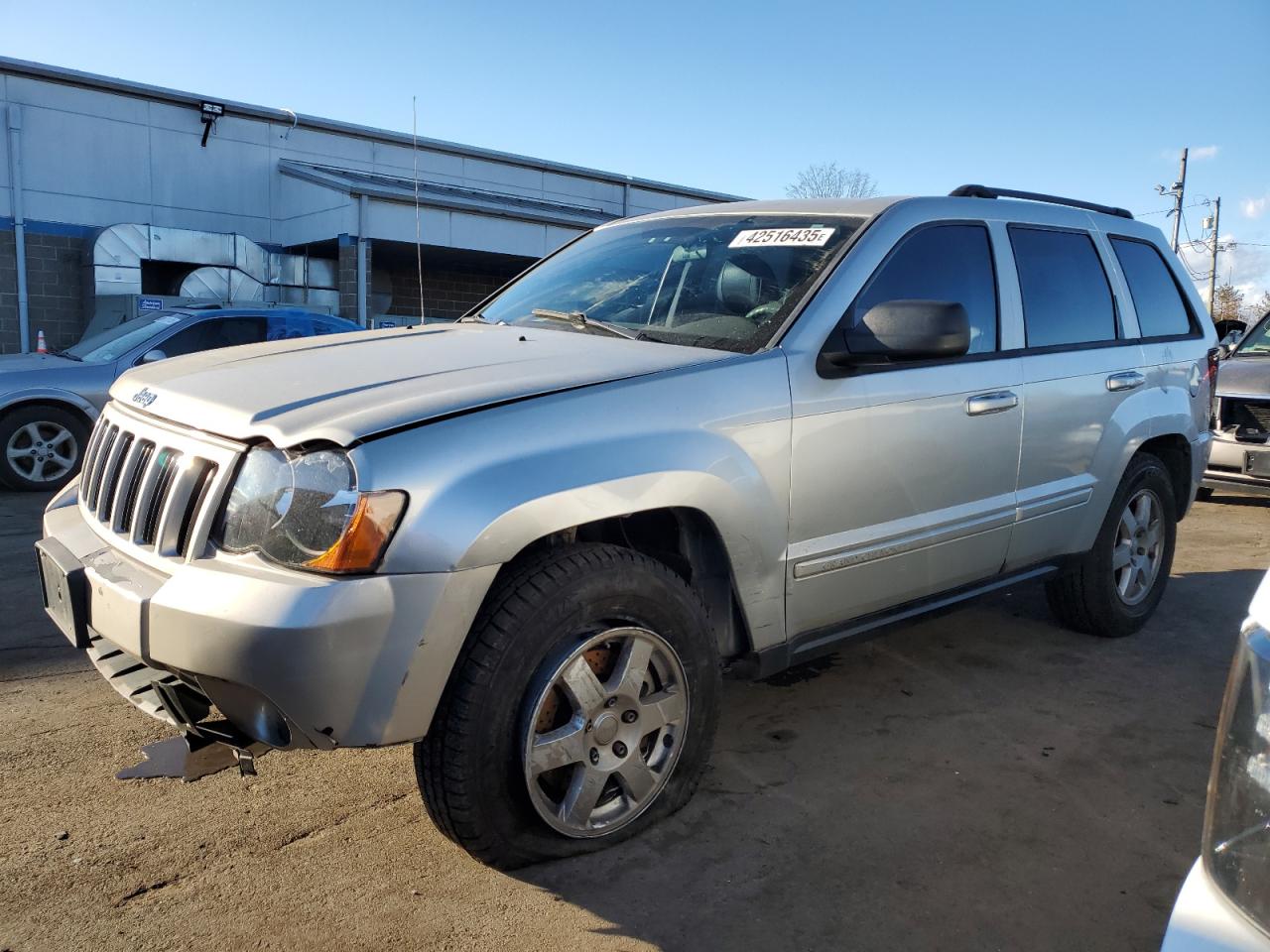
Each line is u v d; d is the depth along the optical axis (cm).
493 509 236
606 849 282
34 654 426
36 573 551
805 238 353
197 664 228
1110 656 457
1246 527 782
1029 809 312
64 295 1764
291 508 231
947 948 242
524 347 313
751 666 314
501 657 245
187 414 264
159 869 269
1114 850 289
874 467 329
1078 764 345
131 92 1788
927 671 433
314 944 238
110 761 330
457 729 243
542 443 251
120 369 854
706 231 385
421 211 1806
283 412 246
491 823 253
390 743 234
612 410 267
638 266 381
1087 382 418
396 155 2125
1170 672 438
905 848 287
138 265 1684
